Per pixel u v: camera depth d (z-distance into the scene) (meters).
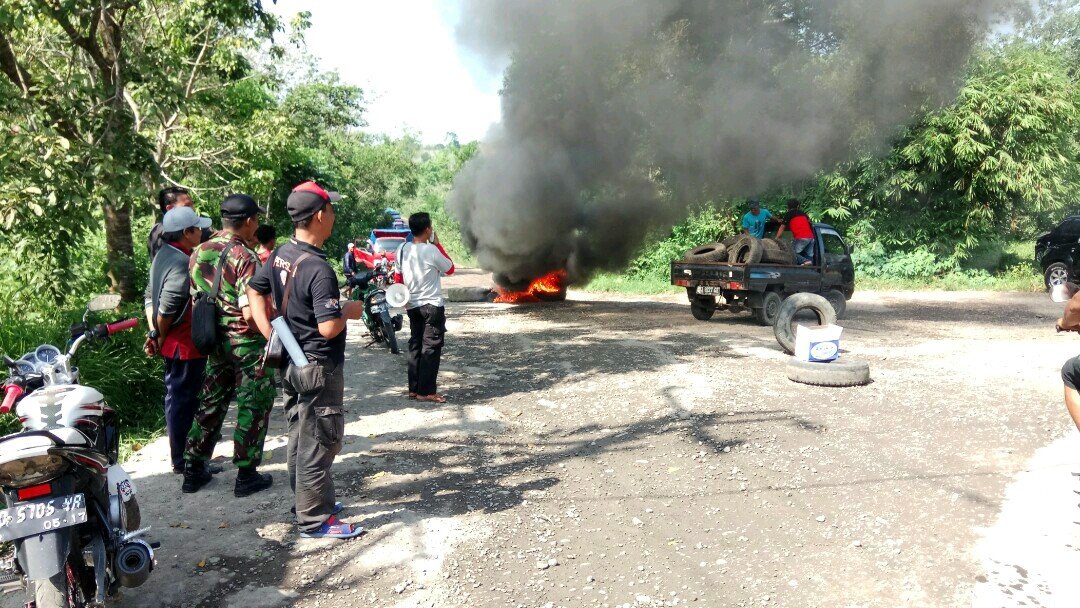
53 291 7.05
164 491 4.57
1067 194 22.38
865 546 3.91
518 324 11.93
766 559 3.77
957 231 20.95
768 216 12.75
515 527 4.12
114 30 8.11
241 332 4.38
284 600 3.34
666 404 6.65
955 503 4.46
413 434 5.75
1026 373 8.05
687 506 4.44
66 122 7.65
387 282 10.11
